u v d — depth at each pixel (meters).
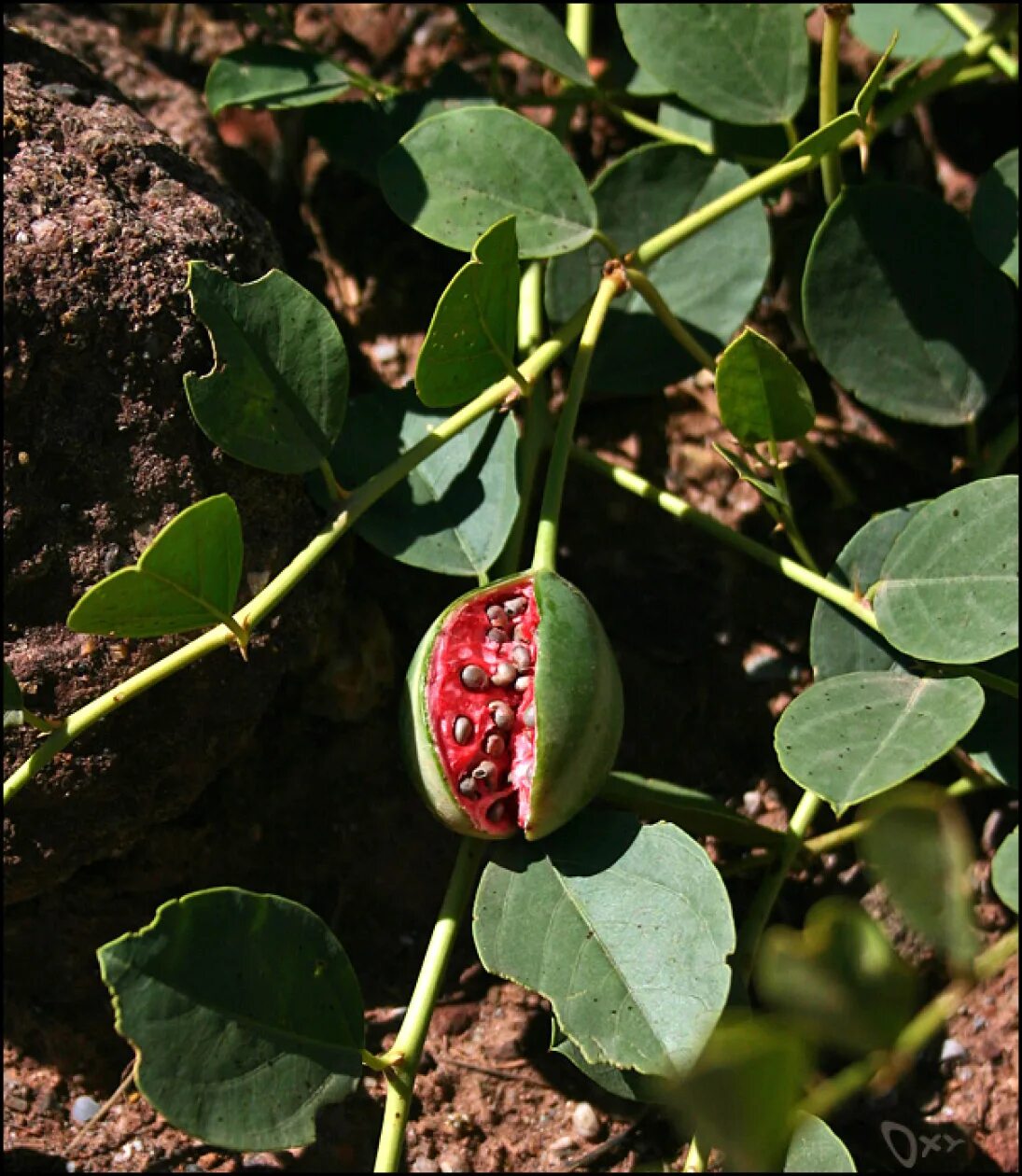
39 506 0.60
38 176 0.60
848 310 0.64
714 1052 0.50
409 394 0.63
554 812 0.58
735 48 0.65
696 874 0.58
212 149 0.68
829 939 0.53
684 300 0.65
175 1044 0.56
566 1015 0.58
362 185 0.69
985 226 0.64
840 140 0.63
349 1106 0.63
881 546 0.63
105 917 0.63
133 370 0.60
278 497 0.61
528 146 0.63
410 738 0.59
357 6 0.72
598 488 0.67
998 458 0.66
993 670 0.62
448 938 0.60
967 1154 0.64
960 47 0.68
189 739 0.61
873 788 0.58
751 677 0.66
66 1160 0.63
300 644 0.62
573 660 0.58
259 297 0.59
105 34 0.68
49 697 0.60
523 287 0.66
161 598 0.57
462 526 0.62
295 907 0.58
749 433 0.62
